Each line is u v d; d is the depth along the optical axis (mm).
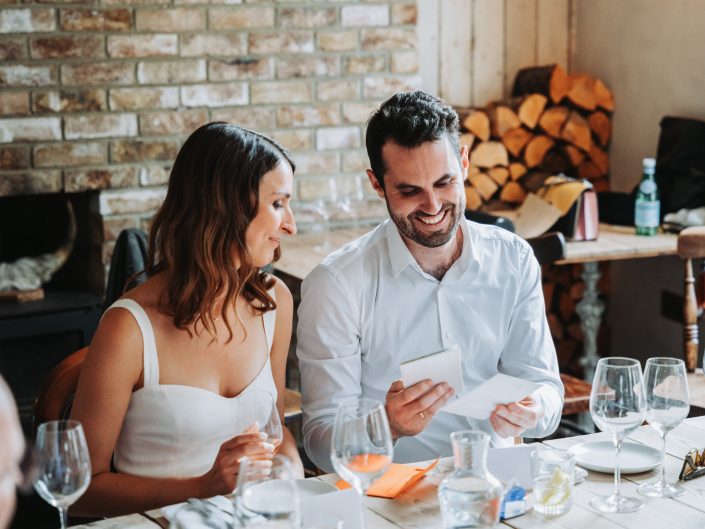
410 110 1903
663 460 1625
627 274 4309
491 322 2111
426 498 1581
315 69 3939
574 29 4543
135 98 3717
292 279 3715
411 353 2088
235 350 1936
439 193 1918
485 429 2096
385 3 3996
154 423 1863
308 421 2021
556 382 2113
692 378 3076
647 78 4152
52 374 1956
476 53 4434
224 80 3824
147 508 1739
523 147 4262
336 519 1325
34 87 3590
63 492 1399
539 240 3252
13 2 3518
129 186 3758
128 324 1836
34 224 3875
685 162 3766
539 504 1521
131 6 3660
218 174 1853
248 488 1274
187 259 1864
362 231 3982
